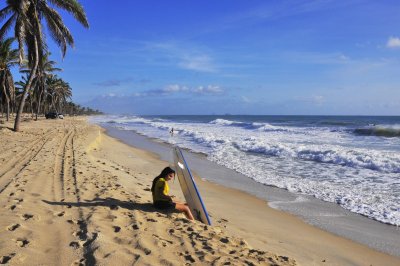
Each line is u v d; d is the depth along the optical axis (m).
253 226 7.75
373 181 12.87
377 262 6.19
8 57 32.00
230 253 4.92
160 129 48.41
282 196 10.84
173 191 10.42
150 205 7.25
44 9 22.88
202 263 4.41
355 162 16.55
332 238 7.33
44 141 19.02
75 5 22.44
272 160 18.20
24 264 3.89
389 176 13.76
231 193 11.16
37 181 8.51
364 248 6.84
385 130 33.75
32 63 24.66
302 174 14.39
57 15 23.22
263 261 4.81
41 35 23.30
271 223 8.13
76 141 20.19
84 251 4.39
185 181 7.48
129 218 6.05
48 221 5.46
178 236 5.36
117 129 48.88
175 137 33.81
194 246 4.98
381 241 7.24
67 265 3.97
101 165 12.77
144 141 29.77
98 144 23.75
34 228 5.06
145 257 4.34
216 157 19.39
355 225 8.21
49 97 76.50
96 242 4.61
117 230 5.33
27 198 6.77
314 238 7.25
